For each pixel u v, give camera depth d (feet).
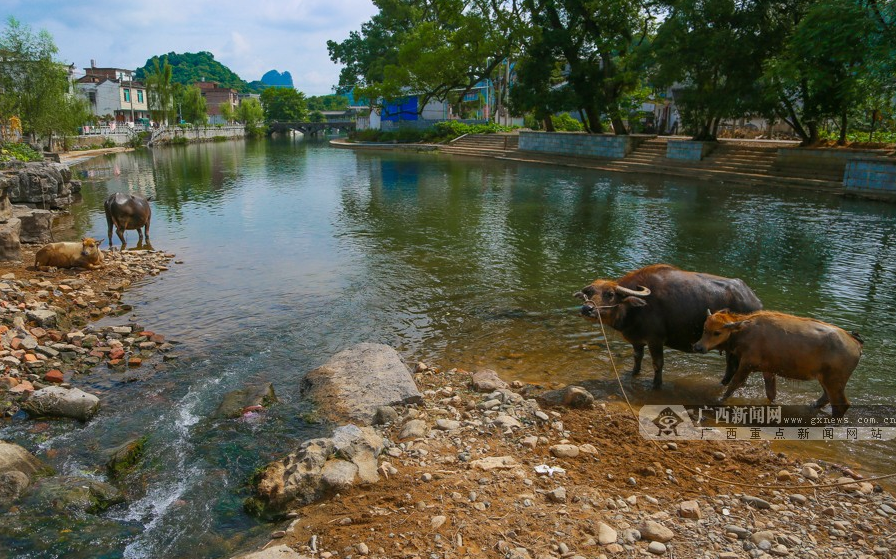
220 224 61.21
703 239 52.80
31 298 32.99
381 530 14.76
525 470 17.62
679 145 107.76
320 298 36.55
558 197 79.56
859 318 32.42
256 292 37.68
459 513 15.39
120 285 37.99
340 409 21.86
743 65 91.20
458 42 160.04
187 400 23.25
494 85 208.95
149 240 52.60
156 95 253.85
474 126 185.47
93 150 168.35
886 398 22.94
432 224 60.85
